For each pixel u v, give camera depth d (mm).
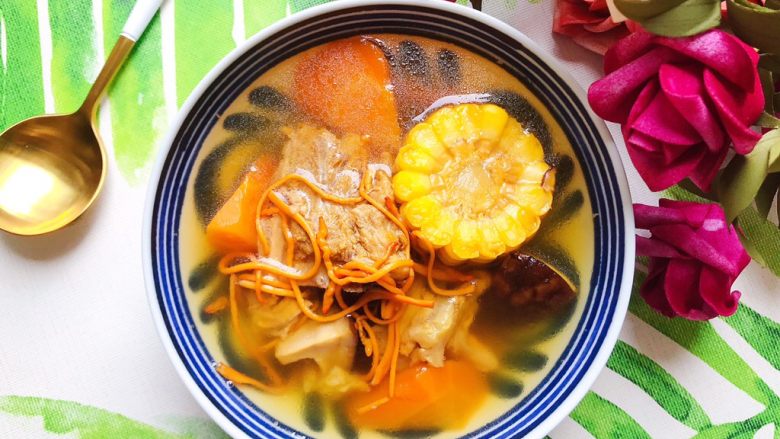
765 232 415
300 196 384
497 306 394
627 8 349
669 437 411
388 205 382
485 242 385
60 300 402
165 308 374
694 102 350
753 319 415
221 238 382
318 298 384
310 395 389
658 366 413
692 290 392
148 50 406
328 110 390
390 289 377
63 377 400
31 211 402
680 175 364
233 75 373
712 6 349
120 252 404
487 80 390
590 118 377
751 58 354
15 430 398
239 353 386
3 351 400
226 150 383
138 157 405
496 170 389
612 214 381
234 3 409
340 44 385
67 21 406
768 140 362
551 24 413
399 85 391
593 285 387
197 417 401
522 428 386
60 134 402
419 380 389
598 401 411
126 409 400
